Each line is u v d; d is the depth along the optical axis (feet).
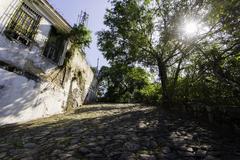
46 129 29.30
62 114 48.78
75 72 61.36
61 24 46.78
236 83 26.00
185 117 33.96
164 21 47.09
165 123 29.73
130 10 52.75
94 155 17.43
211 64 30.07
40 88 42.70
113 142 20.95
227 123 24.64
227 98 28.04
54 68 47.67
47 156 17.61
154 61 60.80
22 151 19.47
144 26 55.47
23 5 37.37
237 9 28.53
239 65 27.22
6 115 34.17
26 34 38.68
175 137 22.25
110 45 58.95
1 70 33.53
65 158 16.83
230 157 16.07
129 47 59.98
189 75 40.73
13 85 35.63
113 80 125.08
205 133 23.31
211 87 31.89
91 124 31.01
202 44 36.65
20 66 37.22
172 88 46.60
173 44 49.70
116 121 32.91
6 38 34.42
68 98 57.21
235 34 30.83
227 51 29.94
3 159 17.67
